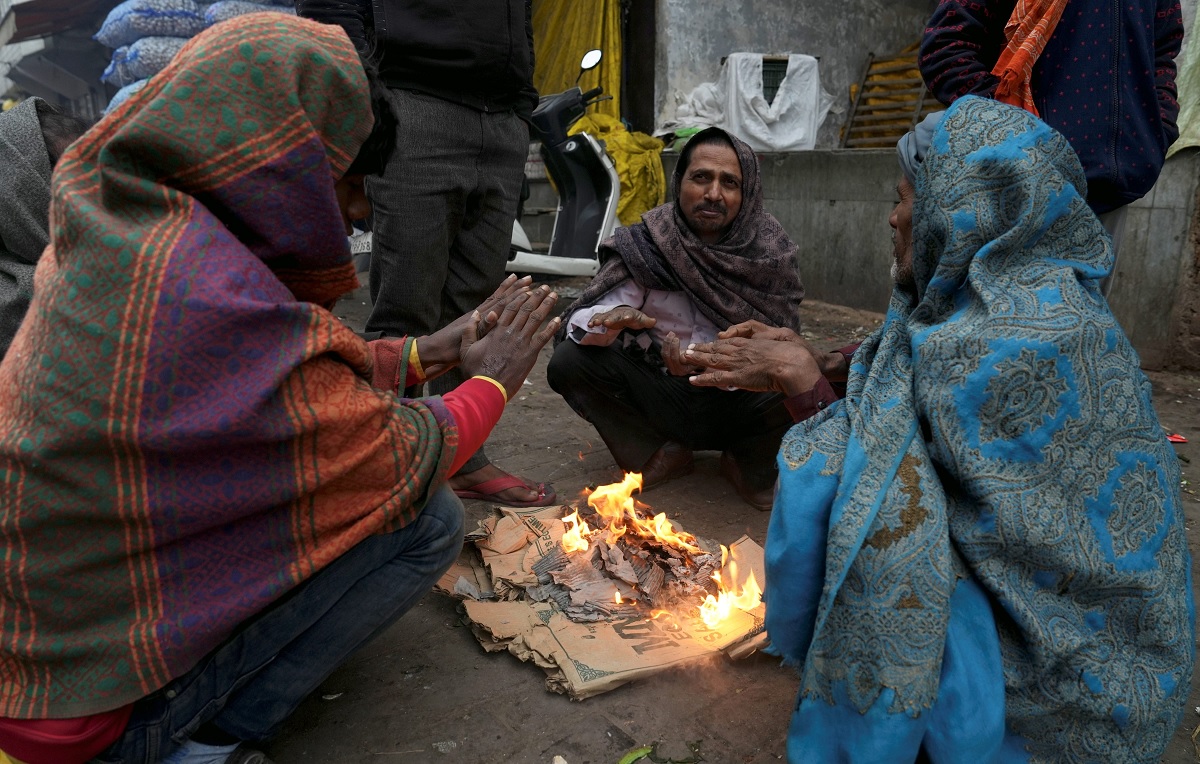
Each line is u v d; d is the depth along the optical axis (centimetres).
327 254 124
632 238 278
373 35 240
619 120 845
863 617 125
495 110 258
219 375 112
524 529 232
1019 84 249
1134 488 128
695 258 271
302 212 118
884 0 861
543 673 187
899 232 167
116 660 119
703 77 796
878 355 145
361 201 147
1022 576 127
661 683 183
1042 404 124
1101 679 124
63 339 109
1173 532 131
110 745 129
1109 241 142
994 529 124
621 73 859
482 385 152
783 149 768
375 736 166
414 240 245
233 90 113
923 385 132
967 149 137
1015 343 124
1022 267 134
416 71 239
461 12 239
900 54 838
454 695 179
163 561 119
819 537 134
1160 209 446
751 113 761
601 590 206
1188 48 431
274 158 115
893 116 804
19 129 174
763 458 274
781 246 280
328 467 123
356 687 181
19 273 174
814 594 136
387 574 147
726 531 261
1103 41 250
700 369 218
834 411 150
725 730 168
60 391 108
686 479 304
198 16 648
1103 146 254
